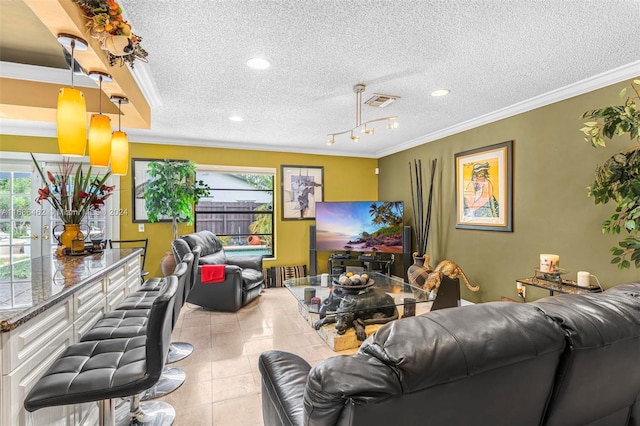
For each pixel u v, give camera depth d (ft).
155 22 6.02
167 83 8.86
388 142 16.70
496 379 2.63
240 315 12.54
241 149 17.07
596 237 8.80
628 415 3.90
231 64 7.77
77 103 4.48
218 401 7.00
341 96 9.95
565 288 8.66
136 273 10.03
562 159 9.61
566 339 2.95
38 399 3.75
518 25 6.18
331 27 6.24
